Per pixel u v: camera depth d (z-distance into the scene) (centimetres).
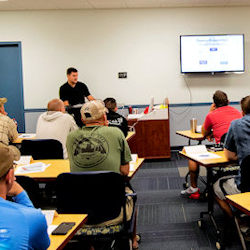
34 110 600
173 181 412
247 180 201
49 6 555
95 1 527
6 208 86
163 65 588
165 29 580
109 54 588
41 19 582
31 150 285
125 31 583
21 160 254
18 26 584
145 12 578
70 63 590
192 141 606
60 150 285
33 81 595
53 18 581
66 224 133
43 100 598
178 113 598
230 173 279
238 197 159
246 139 215
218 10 576
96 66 591
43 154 284
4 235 81
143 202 342
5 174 90
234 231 258
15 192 122
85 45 586
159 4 554
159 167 485
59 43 586
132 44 585
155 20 579
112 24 581
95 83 594
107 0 523
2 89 606
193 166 332
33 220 88
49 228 130
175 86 593
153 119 509
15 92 606
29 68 593
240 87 593
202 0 534
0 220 83
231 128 224
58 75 592
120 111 597
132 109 591
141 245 249
